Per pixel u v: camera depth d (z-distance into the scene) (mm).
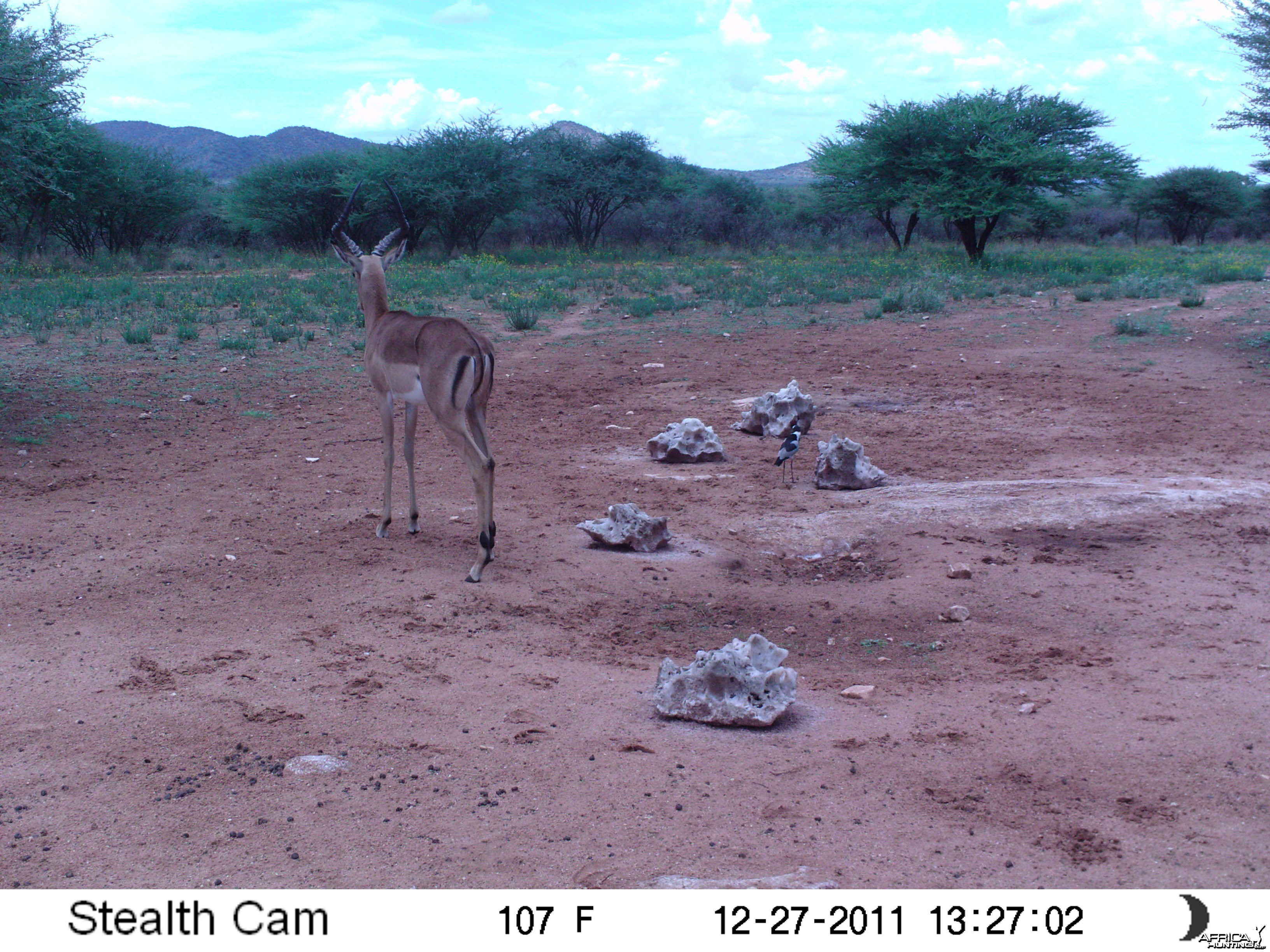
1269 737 4512
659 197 47906
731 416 12719
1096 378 14516
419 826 3830
